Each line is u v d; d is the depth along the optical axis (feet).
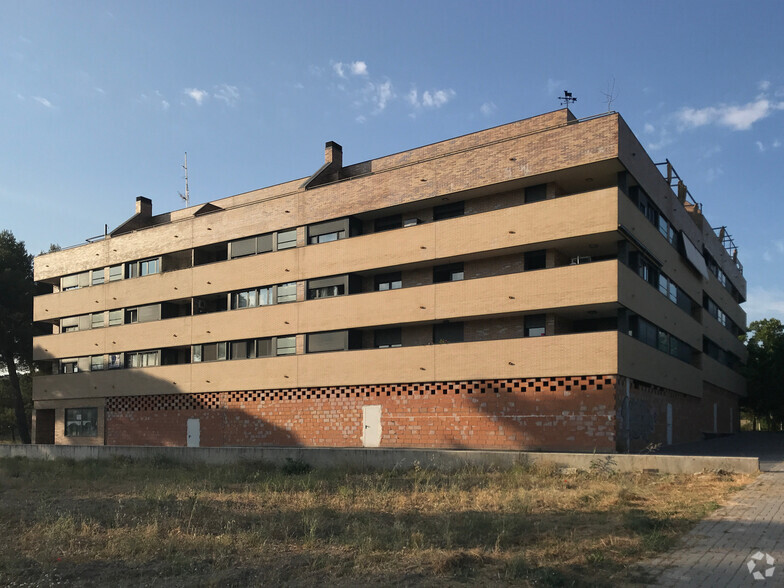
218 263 135.03
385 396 110.32
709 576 26.21
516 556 29.48
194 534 37.37
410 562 29.96
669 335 117.08
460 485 57.00
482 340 102.68
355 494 53.11
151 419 143.64
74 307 162.30
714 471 58.90
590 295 91.35
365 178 116.26
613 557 29.78
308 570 29.09
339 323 116.16
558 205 94.99
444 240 105.29
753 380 212.23
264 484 60.85
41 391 166.50
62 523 40.83
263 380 125.18
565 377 92.43
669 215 118.93
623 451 89.71
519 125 108.58
